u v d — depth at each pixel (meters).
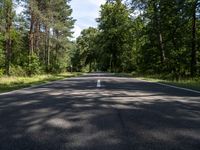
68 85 23.73
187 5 33.62
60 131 7.40
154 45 50.59
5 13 38.66
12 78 32.44
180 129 7.59
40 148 6.03
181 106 11.46
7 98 14.47
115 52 88.94
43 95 15.62
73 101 12.88
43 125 8.09
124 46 86.81
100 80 32.03
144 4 45.25
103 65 110.25
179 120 8.73
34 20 44.88
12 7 38.34
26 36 54.25
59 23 53.97
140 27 51.44
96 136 6.91
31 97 14.73
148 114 9.68
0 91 18.64
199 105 11.75
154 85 23.58
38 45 59.84
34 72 43.62
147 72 51.84
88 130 7.48
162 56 46.34
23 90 19.17
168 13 41.12
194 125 8.06
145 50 52.56
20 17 45.72
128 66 85.81
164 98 14.07
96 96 14.87
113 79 34.62
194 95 15.52
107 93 16.42
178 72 42.28
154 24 46.78
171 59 44.88
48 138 6.77
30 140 6.62
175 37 45.72
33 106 11.48
